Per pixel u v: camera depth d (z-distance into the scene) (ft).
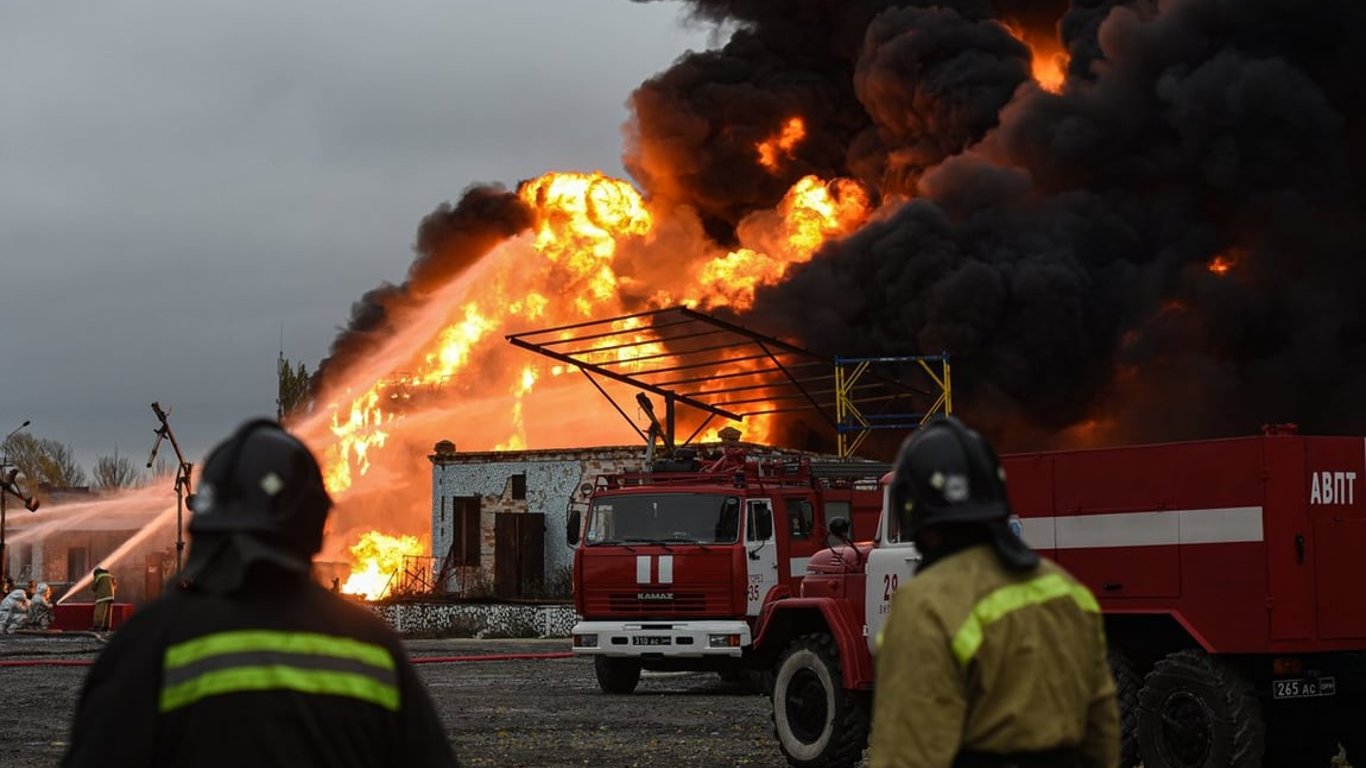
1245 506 33.88
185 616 9.89
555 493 123.13
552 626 113.70
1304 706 35.96
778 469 64.75
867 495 66.39
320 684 9.85
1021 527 37.58
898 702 11.65
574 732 48.06
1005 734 11.74
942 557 12.23
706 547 61.93
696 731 48.39
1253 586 33.65
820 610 40.06
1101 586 36.04
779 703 40.86
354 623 10.24
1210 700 33.55
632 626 62.54
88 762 9.59
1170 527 34.99
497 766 40.04
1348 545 34.40
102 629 112.98
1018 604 11.91
